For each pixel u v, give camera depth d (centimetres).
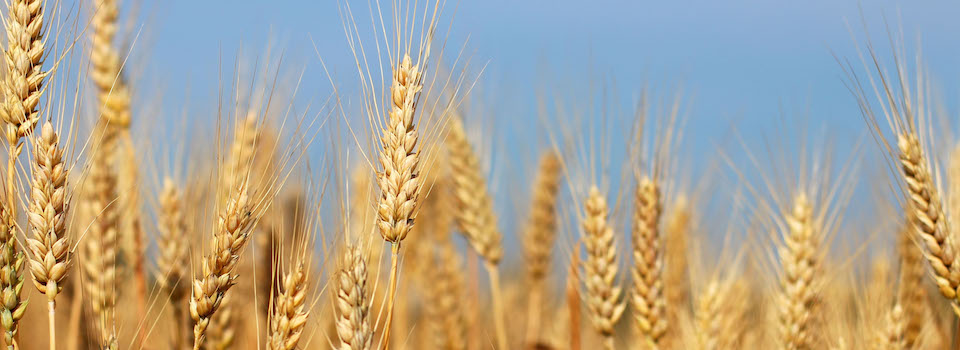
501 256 105
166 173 93
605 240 93
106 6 96
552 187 112
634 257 93
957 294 86
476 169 105
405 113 79
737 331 100
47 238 76
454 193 106
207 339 89
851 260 98
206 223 79
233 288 91
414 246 110
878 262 99
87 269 90
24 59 76
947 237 86
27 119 76
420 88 79
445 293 109
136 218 95
